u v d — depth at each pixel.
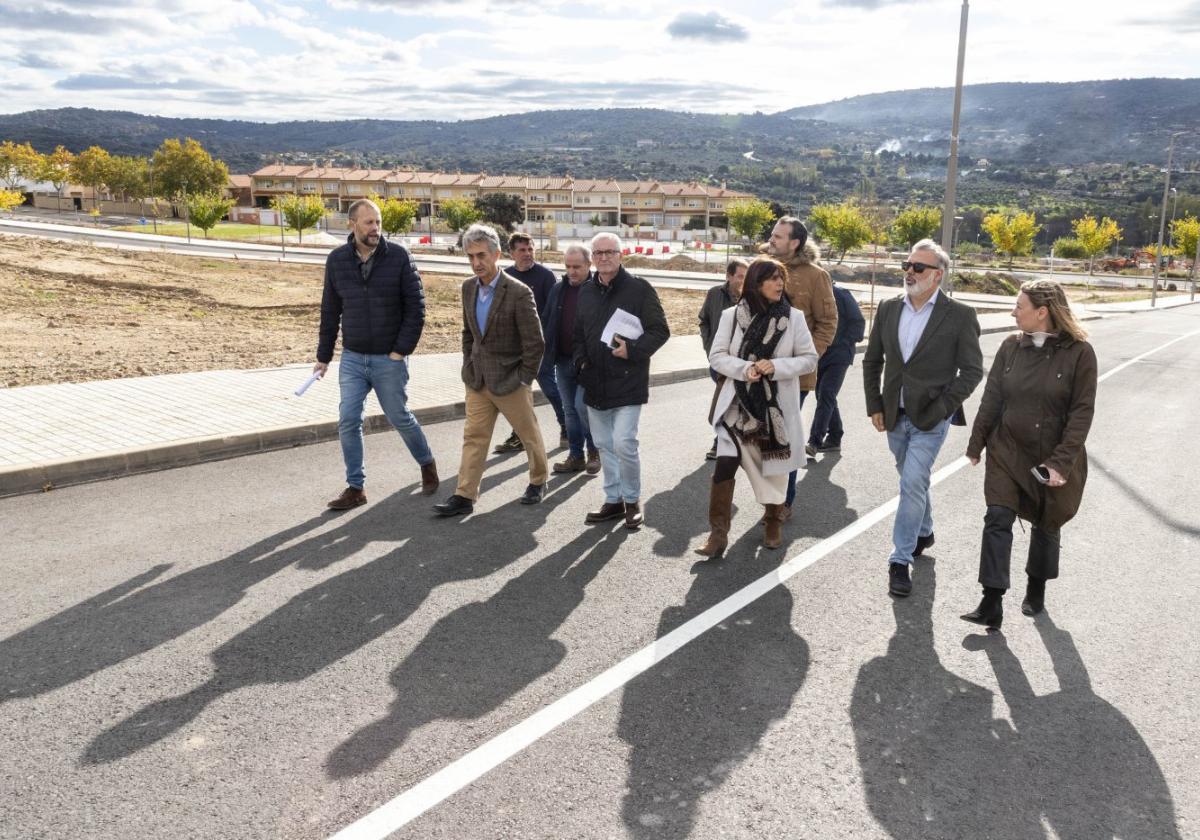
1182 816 2.88
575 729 3.29
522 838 2.67
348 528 5.54
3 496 6.02
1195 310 45.97
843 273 56.31
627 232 109.00
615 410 5.62
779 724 3.38
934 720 3.44
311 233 75.38
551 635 4.10
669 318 22.45
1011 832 2.78
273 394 9.21
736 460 5.11
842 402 11.29
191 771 2.97
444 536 5.45
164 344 13.45
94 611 4.22
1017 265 93.00
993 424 4.44
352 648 3.91
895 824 2.79
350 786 2.90
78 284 20.89
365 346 5.84
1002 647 4.12
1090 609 4.61
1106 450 8.73
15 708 3.35
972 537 5.77
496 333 5.71
